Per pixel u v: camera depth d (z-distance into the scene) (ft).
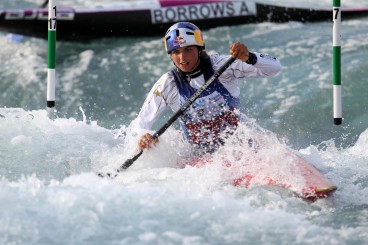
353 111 89.10
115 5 126.00
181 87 64.80
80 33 124.67
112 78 107.45
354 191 60.39
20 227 47.16
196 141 66.33
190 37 62.34
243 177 59.52
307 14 127.85
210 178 59.36
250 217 50.80
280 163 60.75
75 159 68.64
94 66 112.06
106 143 75.10
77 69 111.14
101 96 102.83
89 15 123.75
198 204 52.26
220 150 63.98
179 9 126.21
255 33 121.80
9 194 51.88
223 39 119.85
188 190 56.59
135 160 64.85
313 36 117.80
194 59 63.05
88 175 56.65
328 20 128.57
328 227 51.01
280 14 128.06
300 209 54.34
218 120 65.41
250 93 97.60
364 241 48.26
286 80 99.81
